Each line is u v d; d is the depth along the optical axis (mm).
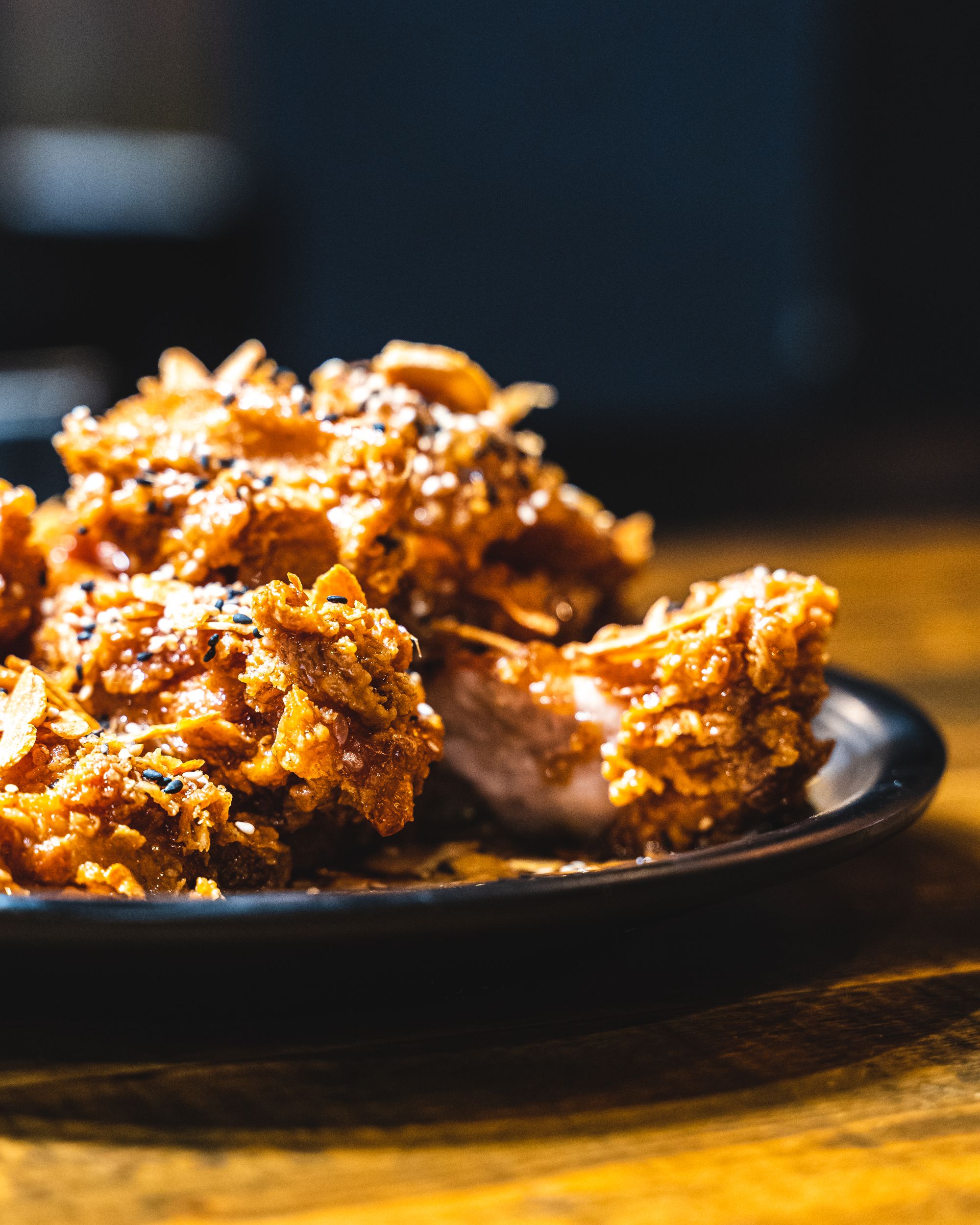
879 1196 264
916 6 1504
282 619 316
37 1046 290
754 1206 262
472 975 295
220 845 318
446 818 361
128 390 1215
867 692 386
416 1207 260
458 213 1488
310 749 313
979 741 429
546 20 1446
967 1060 293
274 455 354
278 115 1405
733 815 346
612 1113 278
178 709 328
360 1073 285
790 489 1100
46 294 1189
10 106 1292
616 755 343
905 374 1639
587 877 283
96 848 303
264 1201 260
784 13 1484
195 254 1284
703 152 1517
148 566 350
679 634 345
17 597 348
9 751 311
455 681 358
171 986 285
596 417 1527
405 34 1422
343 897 276
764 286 1580
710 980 314
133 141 1340
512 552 387
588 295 1548
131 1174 264
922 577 609
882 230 1593
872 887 352
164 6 1341
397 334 1503
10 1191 261
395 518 345
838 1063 292
